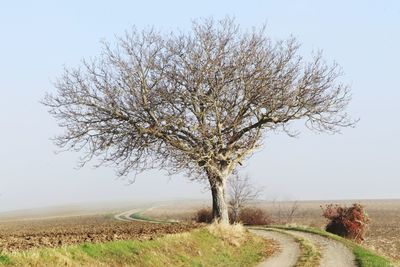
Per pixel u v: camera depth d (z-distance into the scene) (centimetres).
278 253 3266
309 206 16262
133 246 2261
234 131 3956
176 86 3703
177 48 3791
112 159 3747
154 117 3678
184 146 3719
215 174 3859
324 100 3856
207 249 2870
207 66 3650
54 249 1803
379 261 2820
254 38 3850
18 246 1902
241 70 3756
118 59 3688
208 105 3703
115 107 3650
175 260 2408
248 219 7531
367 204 18350
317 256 3056
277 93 3794
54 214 17612
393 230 7150
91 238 2427
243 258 3028
